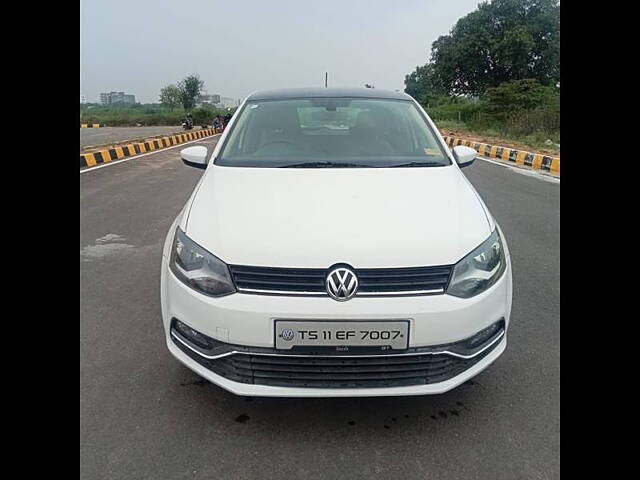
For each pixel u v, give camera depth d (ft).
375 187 8.72
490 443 7.23
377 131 11.11
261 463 6.86
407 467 6.79
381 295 6.90
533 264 14.78
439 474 6.66
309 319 6.79
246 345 6.97
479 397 8.30
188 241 7.63
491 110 95.30
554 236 17.72
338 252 6.98
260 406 8.08
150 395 8.39
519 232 18.34
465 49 131.44
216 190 8.83
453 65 135.44
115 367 9.25
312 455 7.01
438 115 122.11
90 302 12.19
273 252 7.06
